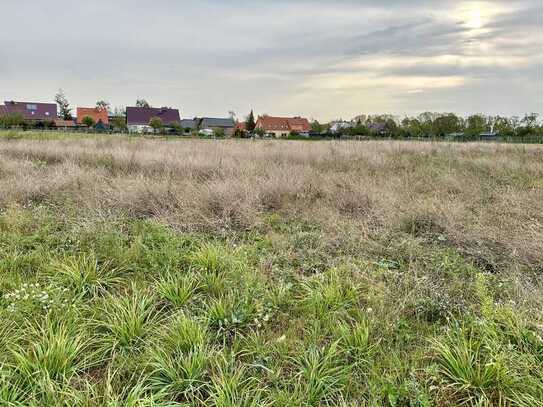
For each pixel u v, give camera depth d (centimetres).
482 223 462
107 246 368
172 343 231
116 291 305
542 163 951
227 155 1038
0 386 190
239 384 200
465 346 217
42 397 185
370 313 272
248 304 281
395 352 228
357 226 465
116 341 232
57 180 643
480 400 186
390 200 546
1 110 6003
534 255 366
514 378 200
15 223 441
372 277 331
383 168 891
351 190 598
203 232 454
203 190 560
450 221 457
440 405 195
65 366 205
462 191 640
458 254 389
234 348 233
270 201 587
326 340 245
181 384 200
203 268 334
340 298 290
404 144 1585
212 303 279
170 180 638
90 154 990
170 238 414
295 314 281
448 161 1024
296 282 331
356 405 189
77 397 183
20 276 315
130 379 206
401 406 194
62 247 379
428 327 259
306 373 208
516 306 276
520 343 230
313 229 475
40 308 262
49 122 5131
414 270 342
